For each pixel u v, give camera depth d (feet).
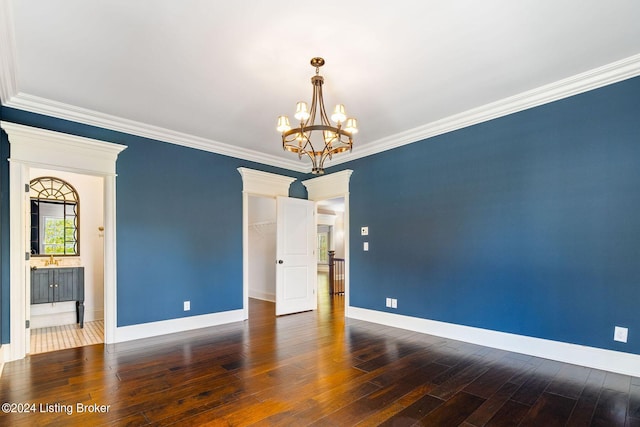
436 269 13.69
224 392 8.50
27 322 11.19
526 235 11.30
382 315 15.49
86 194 17.06
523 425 7.00
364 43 8.30
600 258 9.83
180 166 14.83
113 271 12.74
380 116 13.00
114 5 6.93
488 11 7.20
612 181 9.70
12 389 8.67
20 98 10.89
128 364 10.40
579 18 7.44
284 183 18.70
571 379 9.14
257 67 9.36
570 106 10.50
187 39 8.09
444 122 13.39
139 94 10.96
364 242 16.49
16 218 10.85
